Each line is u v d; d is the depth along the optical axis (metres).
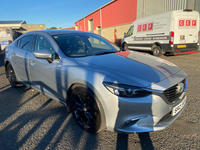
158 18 8.27
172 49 7.68
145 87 1.76
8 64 4.06
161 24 8.10
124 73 1.94
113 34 20.67
